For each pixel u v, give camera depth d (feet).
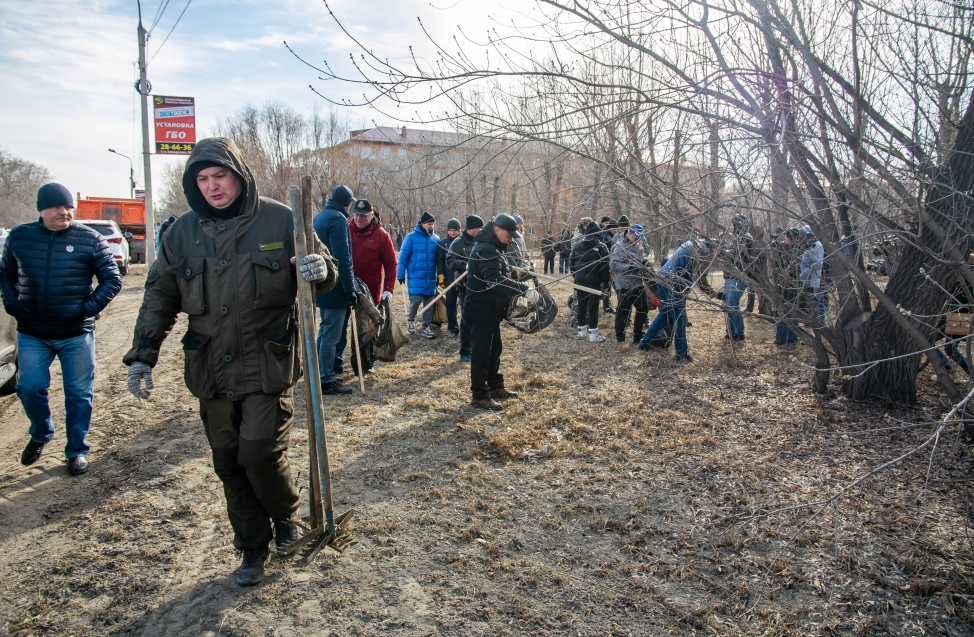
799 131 11.33
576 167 13.84
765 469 12.60
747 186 11.85
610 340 26.94
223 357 8.11
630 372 20.92
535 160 13.56
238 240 8.16
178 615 8.18
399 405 17.10
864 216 12.12
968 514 10.44
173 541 10.00
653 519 10.69
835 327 16.70
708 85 11.50
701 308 15.10
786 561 9.35
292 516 8.96
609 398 17.69
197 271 8.05
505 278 15.81
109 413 16.51
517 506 11.21
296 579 8.96
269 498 8.43
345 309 17.89
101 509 11.02
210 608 8.30
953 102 11.76
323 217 16.96
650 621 8.11
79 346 12.46
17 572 9.13
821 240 12.21
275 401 8.33
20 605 8.39
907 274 14.96
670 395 17.98
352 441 14.33
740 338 25.91
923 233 14.02
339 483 12.11
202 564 9.36
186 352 8.13
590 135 12.21
